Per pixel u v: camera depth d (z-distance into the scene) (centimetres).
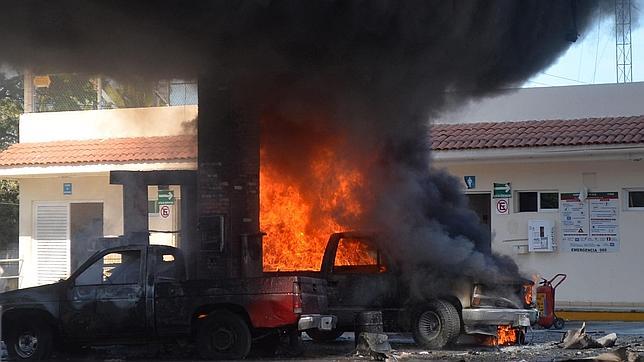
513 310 1332
